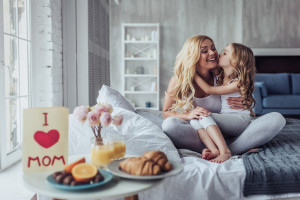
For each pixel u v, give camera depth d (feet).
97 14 14.88
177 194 5.15
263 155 6.41
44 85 10.36
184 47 7.46
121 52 25.84
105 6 17.66
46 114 4.06
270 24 24.50
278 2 24.43
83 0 12.18
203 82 7.39
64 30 11.78
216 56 7.45
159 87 26.05
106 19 18.06
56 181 3.51
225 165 5.56
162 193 5.11
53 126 4.07
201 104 7.58
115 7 25.61
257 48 24.54
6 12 8.45
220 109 7.73
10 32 8.71
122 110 6.71
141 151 5.78
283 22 24.47
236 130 7.29
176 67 7.56
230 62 7.41
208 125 6.68
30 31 9.98
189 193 5.17
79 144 5.51
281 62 24.75
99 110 4.47
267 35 24.54
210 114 7.08
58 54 11.06
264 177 5.28
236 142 6.97
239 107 7.61
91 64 13.15
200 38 7.33
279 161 5.86
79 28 12.21
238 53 7.38
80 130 5.74
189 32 25.77
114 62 25.89
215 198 5.22
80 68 12.24
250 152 6.68
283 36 24.50
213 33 25.80
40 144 4.02
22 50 9.48
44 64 10.36
